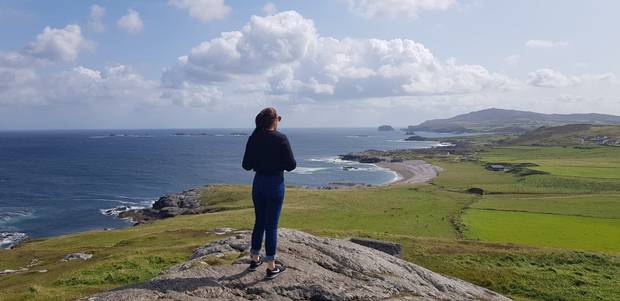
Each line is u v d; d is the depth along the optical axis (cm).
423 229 5938
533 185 10950
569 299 2284
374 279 1241
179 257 2670
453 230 5834
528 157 18900
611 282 2497
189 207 9619
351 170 17925
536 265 2905
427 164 18688
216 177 16150
